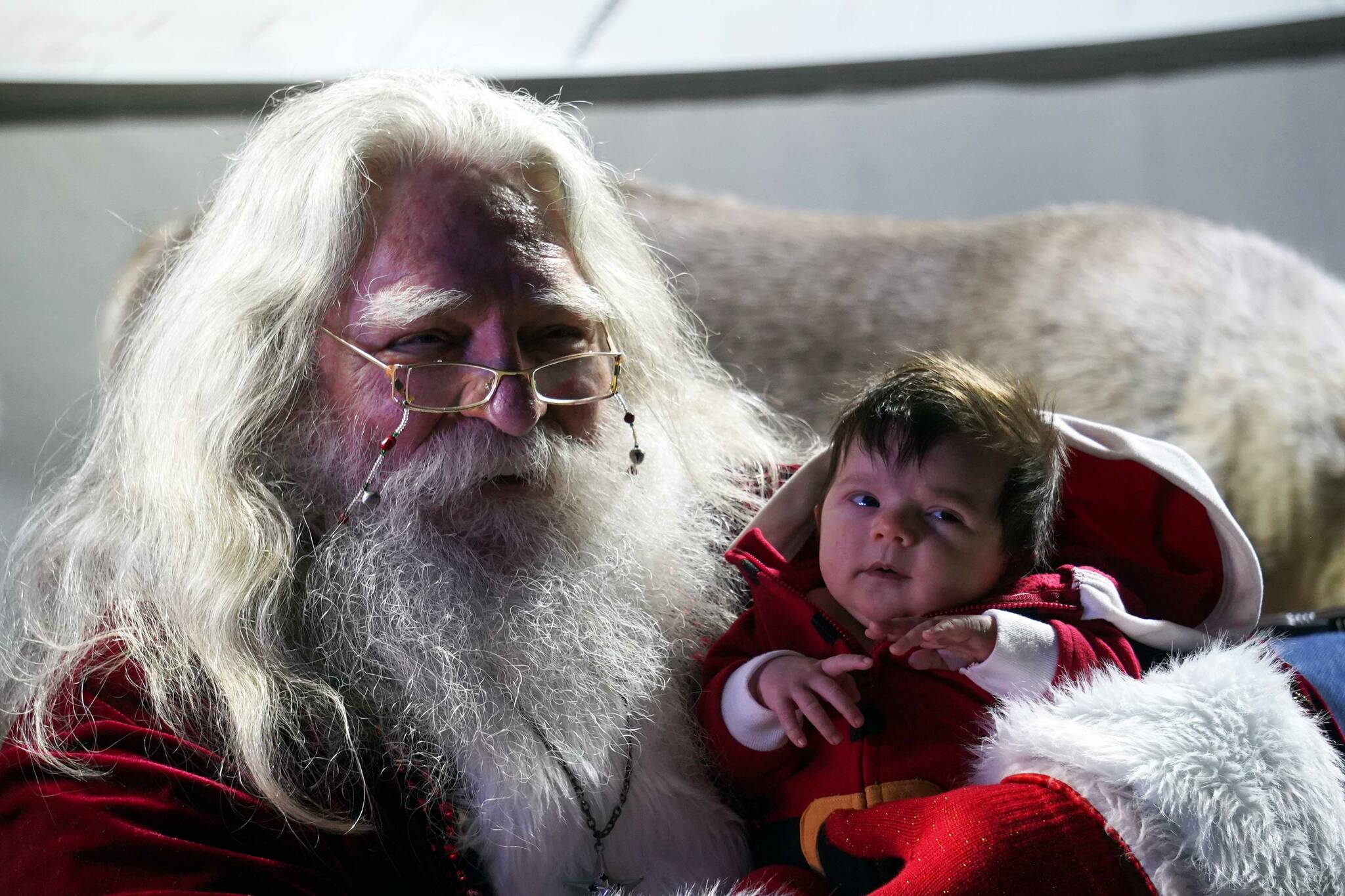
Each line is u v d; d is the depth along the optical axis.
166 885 0.91
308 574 1.14
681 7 3.46
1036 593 1.21
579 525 1.21
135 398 1.25
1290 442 3.06
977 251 3.29
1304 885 0.97
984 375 1.27
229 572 1.09
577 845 1.14
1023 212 3.44
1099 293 3.23
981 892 0.92
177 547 1.13
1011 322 3.22
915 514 1.17
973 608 1.19
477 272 1.13
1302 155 3.43
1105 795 0.99
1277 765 1.02
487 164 1.19
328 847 1.03
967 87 3.46
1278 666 1.17
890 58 3.46
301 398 1.17
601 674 1.17
